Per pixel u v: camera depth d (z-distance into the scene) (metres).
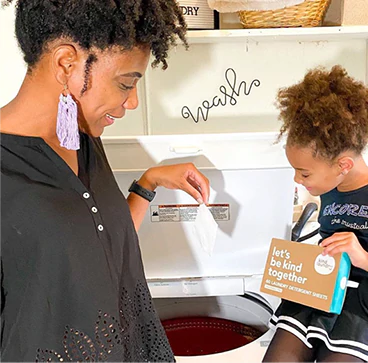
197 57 1.44
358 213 1.13
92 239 0.73
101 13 0.66
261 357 1.15
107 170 0.91
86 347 0.73
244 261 1.35
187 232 1.28
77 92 0.72
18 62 1.43
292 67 1.45
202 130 1.51
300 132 1.07
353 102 1.08
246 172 1.16
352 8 1.25
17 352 0.69
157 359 0.94
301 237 1.36
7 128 0.71
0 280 0.67
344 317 1.10
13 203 0.66
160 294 1.37
